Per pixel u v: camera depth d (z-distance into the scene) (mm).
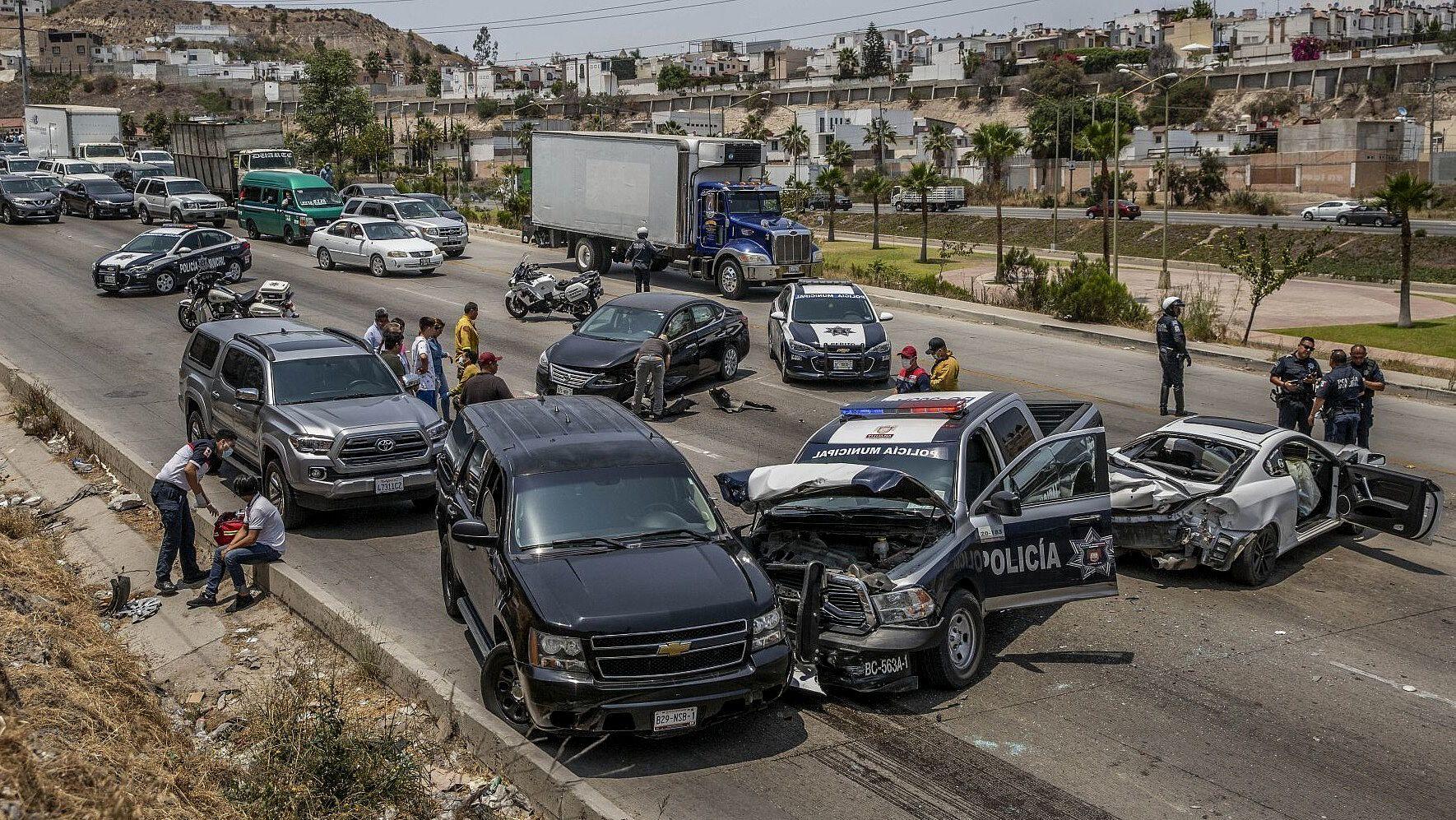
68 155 60625
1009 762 7730
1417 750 7938
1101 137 44094
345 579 11508
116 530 13688
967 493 9250
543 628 7559
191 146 52656
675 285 33438
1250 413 18922
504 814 7301
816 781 7480
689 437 17219
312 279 33469
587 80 198625
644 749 7922
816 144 126000
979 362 23281
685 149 30453
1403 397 21031
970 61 163250
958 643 8922
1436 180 87438
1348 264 56906
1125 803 7195
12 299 29125
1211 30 181875
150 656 10312
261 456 13594
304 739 7629
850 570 8578
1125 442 16812
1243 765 7703
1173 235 65750
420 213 40031
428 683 8586
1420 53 139750
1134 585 11438
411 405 13945
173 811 6859
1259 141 104625
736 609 7766
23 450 17391
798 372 20609
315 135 81688
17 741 6492
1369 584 11477
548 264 37656
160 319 27062
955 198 86750
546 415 10086
